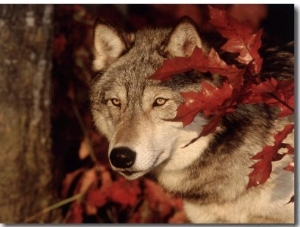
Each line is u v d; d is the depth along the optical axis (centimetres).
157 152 447
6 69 532
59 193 568
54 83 596
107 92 470
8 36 531
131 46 484
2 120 532
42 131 547
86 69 609
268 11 548
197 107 406
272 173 462
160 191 586
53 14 554
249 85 401
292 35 539
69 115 597
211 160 472
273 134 466
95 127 509
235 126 466
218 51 462
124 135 439
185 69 406
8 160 535
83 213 582
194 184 484
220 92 406
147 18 582
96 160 591
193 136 460
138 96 453
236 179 471
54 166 560
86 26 603
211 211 489
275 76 481
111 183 589
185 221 583
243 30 410
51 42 554
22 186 540
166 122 450
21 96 536
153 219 586
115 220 587
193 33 447
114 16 594
